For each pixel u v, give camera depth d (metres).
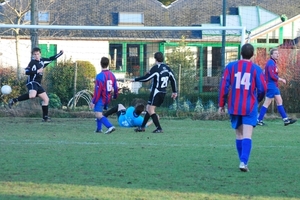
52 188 16.73
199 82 46.91
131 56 74.19
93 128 33.56
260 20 79.56
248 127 19.47
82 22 79.75
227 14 82.56
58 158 22.19
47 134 30.23
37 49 36.31
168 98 45.00
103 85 30.72
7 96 42.53
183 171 19.81
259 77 19.14
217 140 28.70
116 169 19.95
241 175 19.25
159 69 31.05
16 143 26.47
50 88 46.59
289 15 84.69
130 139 28.59
